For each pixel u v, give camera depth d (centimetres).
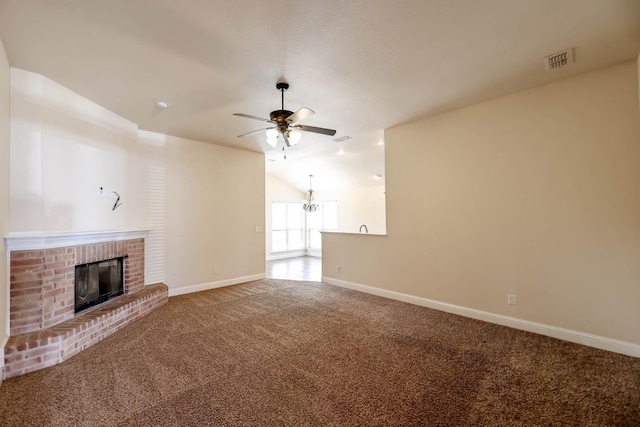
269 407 204
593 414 195
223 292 513
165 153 486
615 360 263
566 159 305
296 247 1057
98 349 293
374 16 208
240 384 232
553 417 192
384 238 476
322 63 271
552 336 313
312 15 206
